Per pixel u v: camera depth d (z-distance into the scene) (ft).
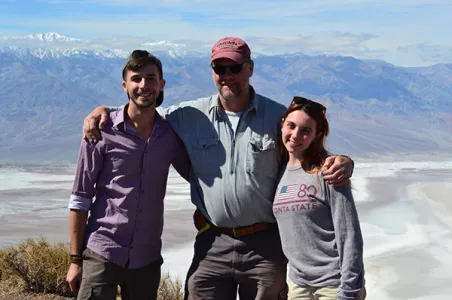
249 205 13.46
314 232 12.37
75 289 13.52
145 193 13.19
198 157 13.70
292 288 12.85
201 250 14.26
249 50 13.69
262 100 13.91
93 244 13.15
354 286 11.87
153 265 13.64
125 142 12.96
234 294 14.48
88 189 13.20
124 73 13.00
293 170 12.84
